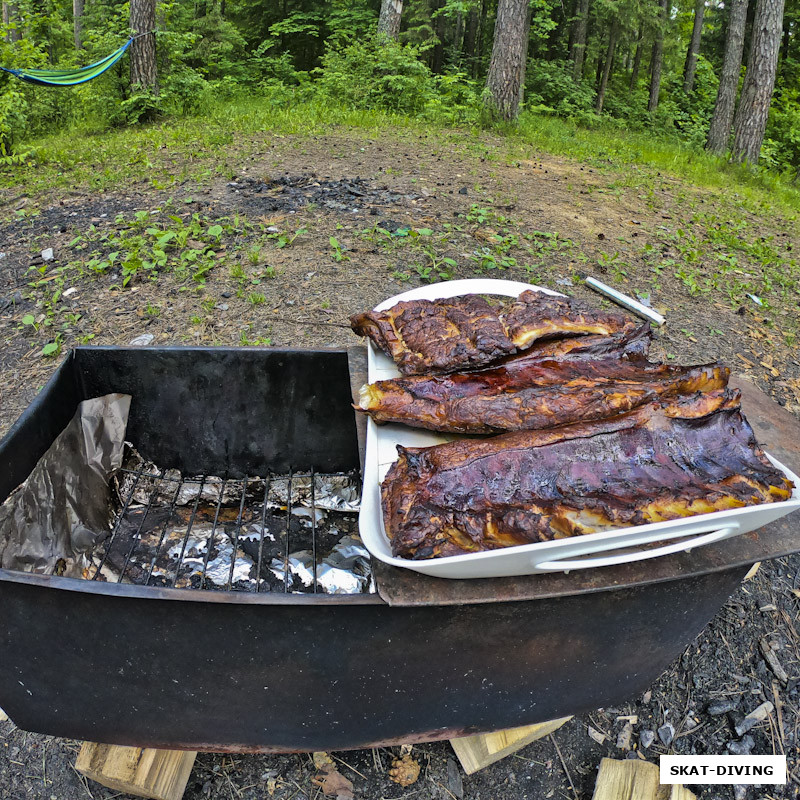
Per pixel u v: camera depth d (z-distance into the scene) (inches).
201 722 65.3
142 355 92.4
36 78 247.8
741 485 56.2
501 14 392.2
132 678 61.1
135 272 162.2
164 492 102.2
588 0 631.2
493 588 53.9
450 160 284.8
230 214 196.9
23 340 142.1
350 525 100.4
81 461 89.5
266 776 75.9
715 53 848.3
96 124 381.4
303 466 107.6
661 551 53.6
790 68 737.0
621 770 76.0
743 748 82.3
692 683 88.1
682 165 369.7
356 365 84.0
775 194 360.8
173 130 335.3
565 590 54.1
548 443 60.0
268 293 154.0
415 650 59.8
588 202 246.4
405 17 649.6
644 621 64.6
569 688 69.3
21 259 177.2
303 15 624.1
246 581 90.1
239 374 96.3
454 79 438.6
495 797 76.5
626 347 75.7
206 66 555.8
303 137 307.7
